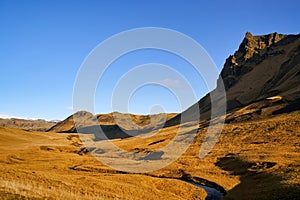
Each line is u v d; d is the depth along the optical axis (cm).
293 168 4641
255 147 7631
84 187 3506
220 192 4584
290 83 15388
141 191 4175
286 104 12038
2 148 11900
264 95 15925
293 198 3241
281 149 6794
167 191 4528
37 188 2364
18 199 1828
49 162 8325
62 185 3294
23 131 18975
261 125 9838
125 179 5150
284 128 8831
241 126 10625
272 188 3778
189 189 4734
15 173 3416
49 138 18025
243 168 5706
